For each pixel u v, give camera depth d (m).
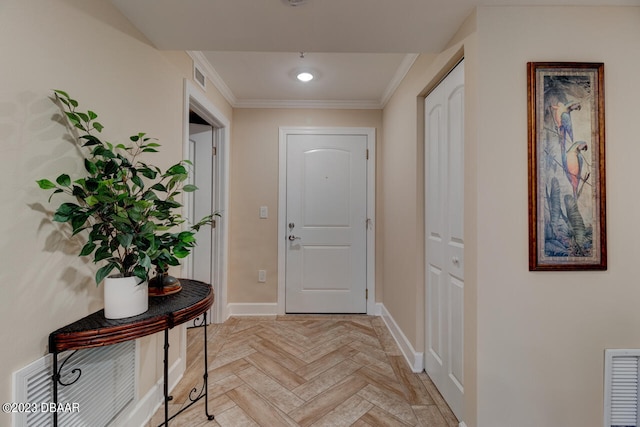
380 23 1.55
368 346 2.57
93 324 1.12
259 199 3.29
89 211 1.06
